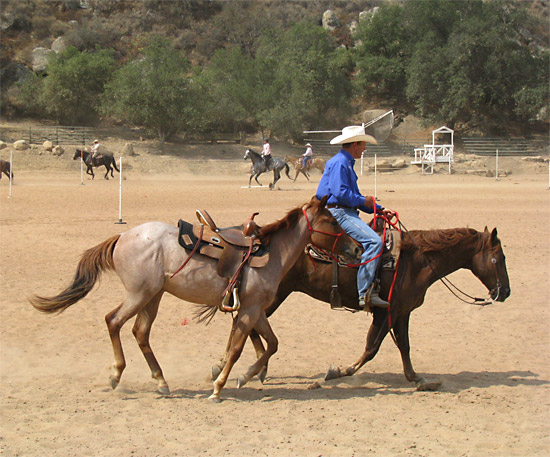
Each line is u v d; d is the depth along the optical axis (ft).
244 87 192.44
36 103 187.62
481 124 216.54
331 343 28.35
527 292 37.93
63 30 244.22
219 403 20.90
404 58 230.68
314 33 217.77
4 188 104.63
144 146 176.24
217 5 287.07
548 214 74.28
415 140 210.59
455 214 73.31
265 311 24.70
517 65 207.82
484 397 21.93
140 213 71.87
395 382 23.75
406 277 23.36
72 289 21.72
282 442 17.62
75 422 18.85
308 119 201.67
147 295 21.38
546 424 19.48
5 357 25.35
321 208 21.63
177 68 177.27
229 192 105.40
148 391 22.07
